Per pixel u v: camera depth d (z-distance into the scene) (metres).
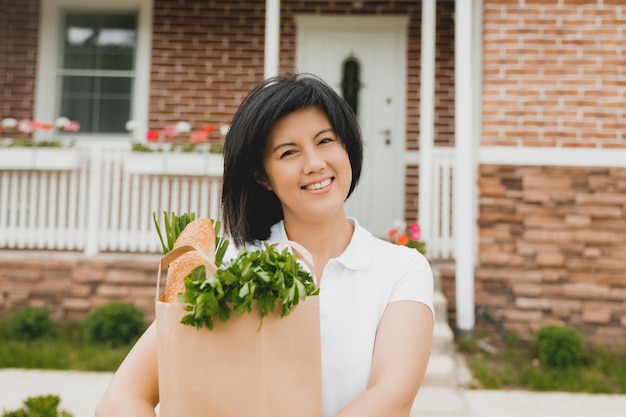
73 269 5.54
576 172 5.21
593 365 4.63
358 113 6.69
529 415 3.75
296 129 1.16
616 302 5.16
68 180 6.09
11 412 2.51
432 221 5.67
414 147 6.61
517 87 5.27
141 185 6.00
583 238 5.18
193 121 6.57
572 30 5.27
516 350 4.88
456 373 4.27
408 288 1.19
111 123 6.67
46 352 4.76
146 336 1.14
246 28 6.61
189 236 1.06
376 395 1.01
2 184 5.77
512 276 5.21
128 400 1.04
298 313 0.95
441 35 6.52
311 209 1.18
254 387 0.93
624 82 5.22
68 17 6.71
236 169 1.23
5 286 5.54
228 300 0.91
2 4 6.59
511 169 5.24
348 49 6.69
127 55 6.70
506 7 5.30
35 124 5.64
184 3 6.63
